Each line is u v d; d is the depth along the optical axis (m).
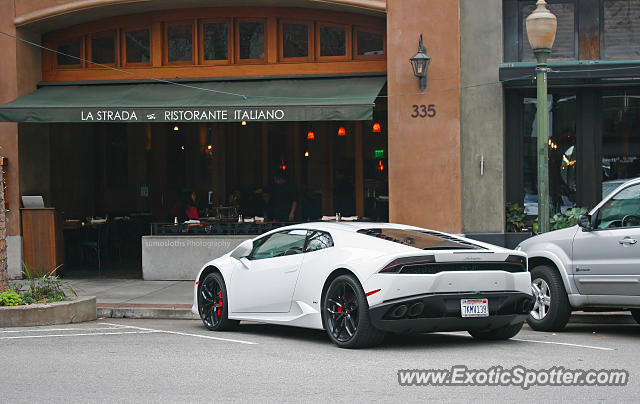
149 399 6.07
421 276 8.05
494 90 15.20
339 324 8.62
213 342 9.15
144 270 16.36
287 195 20.38
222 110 14.93
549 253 10.31
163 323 11.59
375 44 16.53
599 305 9.88
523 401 5.95
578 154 15.60
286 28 16.88
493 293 8.36
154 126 22.83
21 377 6.99
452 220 15.12
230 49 17.00
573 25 15.36
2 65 16.80
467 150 15.33
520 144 15.73
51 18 16.80
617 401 5.95
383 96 16.45
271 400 6.00
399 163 15.30
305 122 20.56
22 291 11.95
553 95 15.73
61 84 17.47
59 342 9.16
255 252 10.09
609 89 15.52
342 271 8.65
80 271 18.31
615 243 9.61
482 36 15.24
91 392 6.34
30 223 16.50
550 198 15.73
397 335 9.79
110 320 12.01
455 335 9.81
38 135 17.86
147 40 17.38
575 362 7.59
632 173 15.45
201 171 22.33
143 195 22.94
